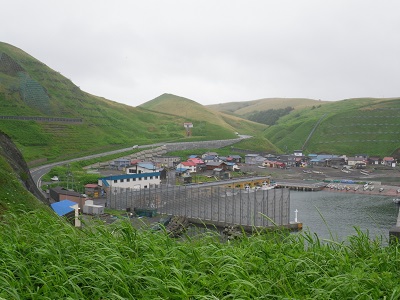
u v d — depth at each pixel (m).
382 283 7.98
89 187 102.94
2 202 22.56
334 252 10.43
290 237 11.26
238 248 10.32
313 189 139.25
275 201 82.25
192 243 11.46
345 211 97.12
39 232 11.37
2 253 9.34
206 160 175.12
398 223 68.94
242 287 7.70
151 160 164.38
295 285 8.23
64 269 8.39
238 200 88.88
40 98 182.50
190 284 8.07
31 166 123.06
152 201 88.50
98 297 7.57
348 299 7.54
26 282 8.17
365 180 159.12
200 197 91.12
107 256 8.73
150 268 8.43
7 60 193.88
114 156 155.12
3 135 48.41
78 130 174.00
